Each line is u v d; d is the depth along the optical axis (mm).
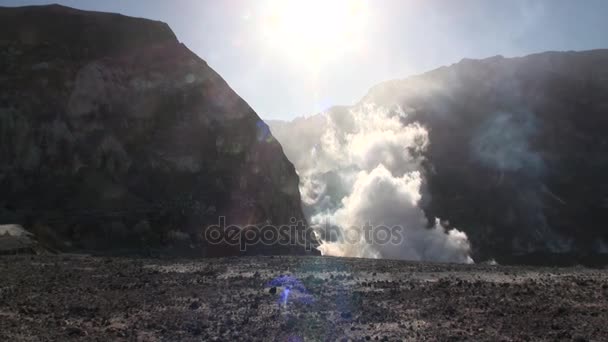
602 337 6910
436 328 7449
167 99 37281
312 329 7516
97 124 34156
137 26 40031
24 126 32250
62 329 7578
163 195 33156
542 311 8383
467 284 10828
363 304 9031
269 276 12172
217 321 8055
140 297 9906
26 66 34250
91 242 27484
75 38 37000
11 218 27484
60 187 31016
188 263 15086
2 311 8766
